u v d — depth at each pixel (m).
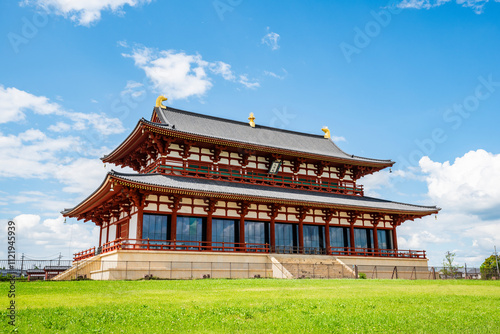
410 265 68.94
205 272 50.69
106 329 16.30
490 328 17.36
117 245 48.38
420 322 18.25
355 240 68.75
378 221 70.56
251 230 59.16
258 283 39.16
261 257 55.94
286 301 24.36
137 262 47.41
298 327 17.02
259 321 18.14
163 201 52.91
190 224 54.62
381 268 64.88
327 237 64.75
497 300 26.67
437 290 33.47
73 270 52.41
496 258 95.75
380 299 25.98
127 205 54.47
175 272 49.06
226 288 34.12
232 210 57.50
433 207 71.75
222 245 55.31
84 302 24.03
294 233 62.91
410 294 29.59
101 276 48.31
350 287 35.56
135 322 17.61
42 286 34.56
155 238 51.81
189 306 22.22
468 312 21.16
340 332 16.44
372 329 16.84
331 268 55.78
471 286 39.22
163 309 20.86
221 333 15.92
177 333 15.95
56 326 16.69
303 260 57.50
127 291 31.12
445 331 16.69
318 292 30.52
